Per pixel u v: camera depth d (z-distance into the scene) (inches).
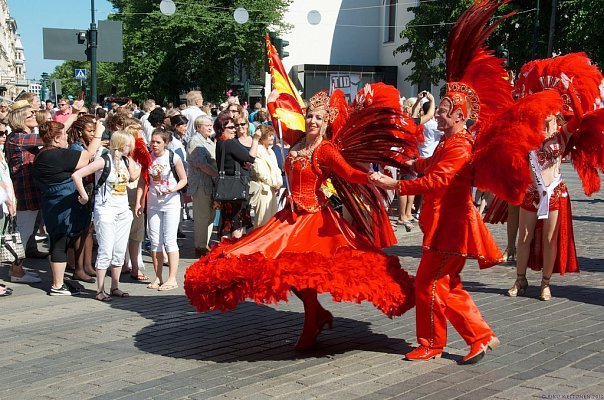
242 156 378.6
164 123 480.1
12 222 341.1
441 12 1342.3
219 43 1471.5
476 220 203.9
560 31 1179.3
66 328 268.8
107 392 195.6
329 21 1724.9
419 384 193.5
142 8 1581.0
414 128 227.8
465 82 209.0
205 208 400.8
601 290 306.8
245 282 199.6
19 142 384.2
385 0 1717.5
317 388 193.3
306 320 228.1
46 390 199.0
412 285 213.2
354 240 219.0
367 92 225.9
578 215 544.7
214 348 236.1
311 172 218.8
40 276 367.9
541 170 279.6
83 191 305.3
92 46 587.8
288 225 218.7
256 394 189.9
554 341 229.5
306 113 221.9
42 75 1241.4
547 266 287.6
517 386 188.9
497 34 1222.3
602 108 257.9
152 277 363.6
